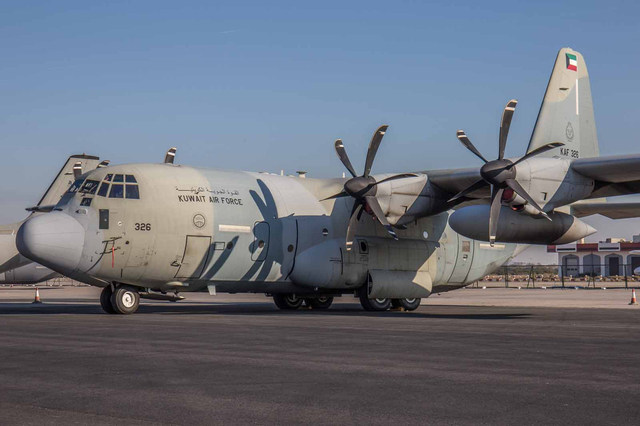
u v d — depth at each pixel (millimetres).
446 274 22266
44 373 7316
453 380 6941
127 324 13484
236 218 18266
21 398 6020
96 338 10727
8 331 11883
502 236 17562
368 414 5457
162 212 17188
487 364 8008
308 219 19672
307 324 13734
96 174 17297
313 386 6617
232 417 5352
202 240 17672
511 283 62750
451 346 9797
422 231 21688
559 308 22438
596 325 13898
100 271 16672
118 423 5141
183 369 7609
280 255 19062
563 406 5715
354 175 18484
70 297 33594
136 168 17562
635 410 5559
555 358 8531
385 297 20516
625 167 16359
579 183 17250
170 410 5578
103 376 7141
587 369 7641
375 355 8781
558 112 19734
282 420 5262
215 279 18250
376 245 20578
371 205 18000
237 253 18281
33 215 16844
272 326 13180
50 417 5316
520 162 16703
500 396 6133
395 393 6277
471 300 29078
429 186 18859
